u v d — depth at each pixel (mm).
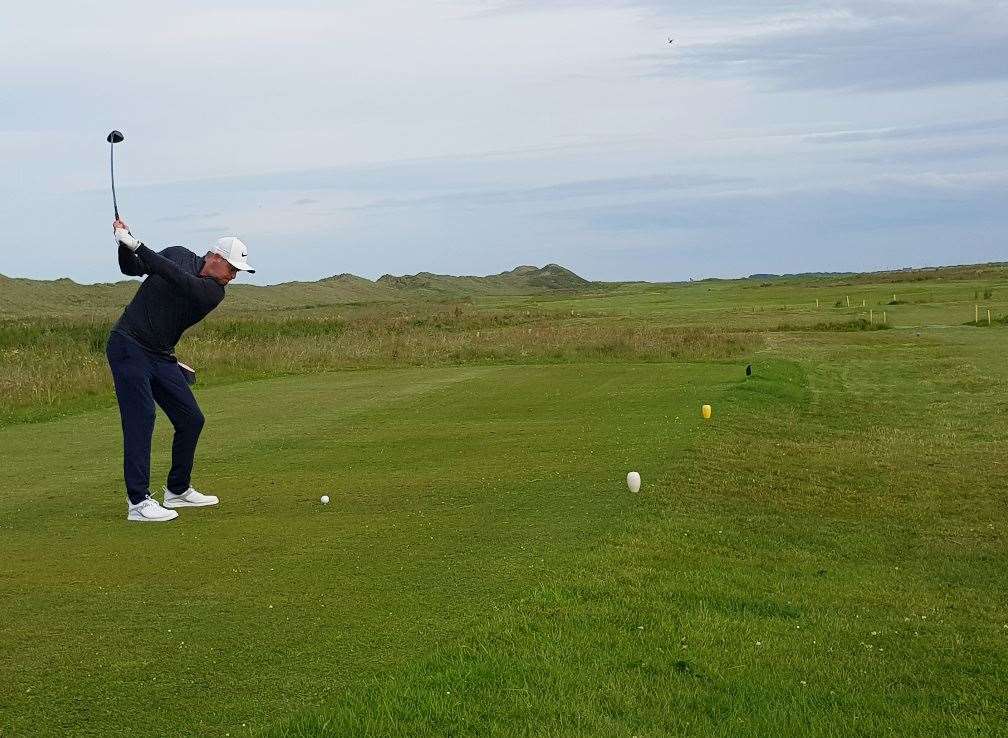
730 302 76750
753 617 6875
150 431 9773
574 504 9953
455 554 7926
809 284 122000
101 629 6113
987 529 10258
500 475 11617
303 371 27031
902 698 5621
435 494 10578
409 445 14133
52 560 7934
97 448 14391
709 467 12312
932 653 6430
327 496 10562
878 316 51656
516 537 8523
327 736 4551
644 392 20062
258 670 5402
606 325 48625
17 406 19141
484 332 39594
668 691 5367
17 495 10945
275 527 9102
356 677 5270
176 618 6320
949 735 5094
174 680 5273
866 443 15562
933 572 8734
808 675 5859
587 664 5609
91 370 23125
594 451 13148
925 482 12523
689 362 28578
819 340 37469
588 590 6953
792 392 21594
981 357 30469
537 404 18594
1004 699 5625
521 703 5043
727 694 5441
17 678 5324
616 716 5020
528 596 6738
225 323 47594
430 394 20625
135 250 9594
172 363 10031
